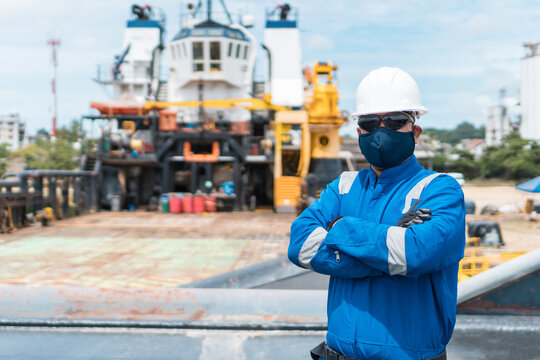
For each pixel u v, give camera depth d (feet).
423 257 4.58
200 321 9.29
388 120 5.18
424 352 4.88
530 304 8.57
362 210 5.40
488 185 197.57
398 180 5.28
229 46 96.94
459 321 8.46
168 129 81.76
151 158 82.02
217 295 9.86
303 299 9.74
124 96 88.22
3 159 244.22
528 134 286.05
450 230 4.70
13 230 55.26
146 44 113.80
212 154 84.64
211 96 100.42
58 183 69.00
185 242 47.70
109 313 9.51
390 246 4.65
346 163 107.45
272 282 13.61
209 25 101.14
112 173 85.05
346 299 5.14
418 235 4.62
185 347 8.51
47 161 246.88
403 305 4.90
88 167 83.76
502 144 231.71
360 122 5.33
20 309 9.58
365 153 5.40
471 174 229.86
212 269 34.76
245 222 65.46
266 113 100.73
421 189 5.12
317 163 84.33
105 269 34.68
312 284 13.46
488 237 31.19
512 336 8.16
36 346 8.52
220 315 9.47
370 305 4.96
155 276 32.32
